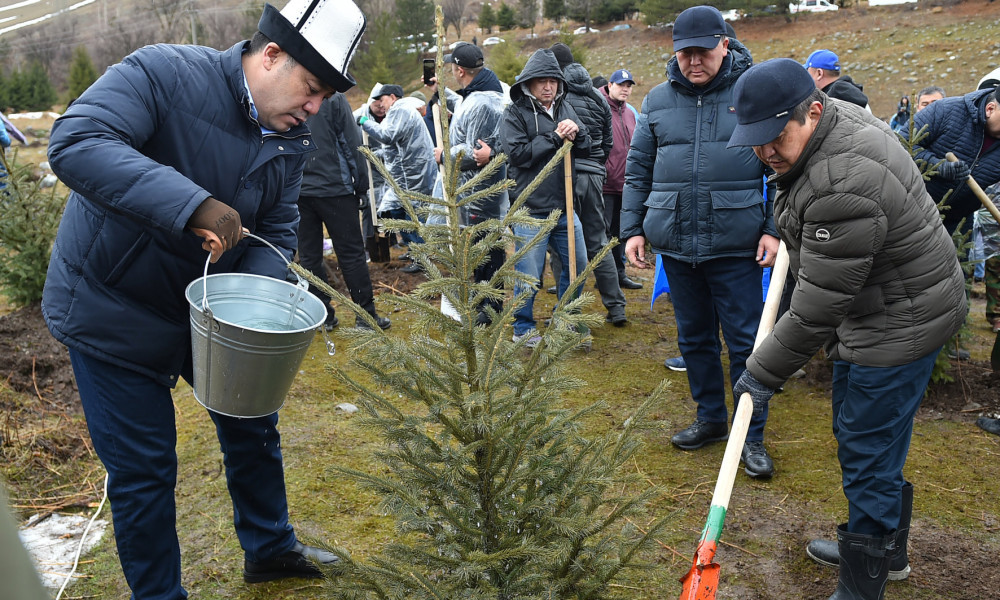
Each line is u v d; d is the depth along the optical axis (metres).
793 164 2.37
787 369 2.49
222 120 2.20
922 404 4.35
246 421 2.54
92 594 2.79
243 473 2.64
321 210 5.30
